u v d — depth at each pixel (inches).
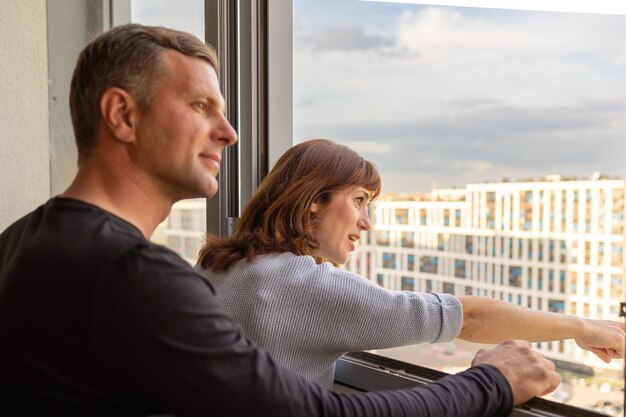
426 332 39.7
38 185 66.1
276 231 43.4
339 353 41.3
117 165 30.4
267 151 58.0
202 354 25.3
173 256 27.4
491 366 32.3
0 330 27.4
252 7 56.8
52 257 26.8
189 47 31.2
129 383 25.3
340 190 44.4
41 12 65.0
